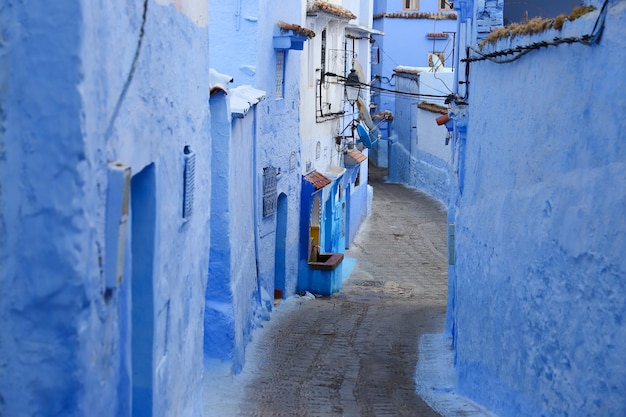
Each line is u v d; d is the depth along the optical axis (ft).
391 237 100.01
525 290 32.24
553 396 28.68
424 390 43.78
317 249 75.51
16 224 16.01
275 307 62.85
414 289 77.61
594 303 25.21
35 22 15.64
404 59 153.17
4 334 16.20
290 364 47.93
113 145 17.78
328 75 79.77
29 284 16.11
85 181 16.08
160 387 23.25
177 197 24.77
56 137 15.83
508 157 35.70
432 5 152.35
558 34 28.94
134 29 19.04
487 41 40.14
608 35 24.66
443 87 125.59
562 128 28.60
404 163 141.38
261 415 37.65
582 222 26.32
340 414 38.29
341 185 88.58
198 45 27.61
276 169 60.70
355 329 57.82
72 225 16.02
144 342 22.09
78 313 16.29
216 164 43.37
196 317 28.89
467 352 42.34
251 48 55.01
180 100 24.81
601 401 24.54
